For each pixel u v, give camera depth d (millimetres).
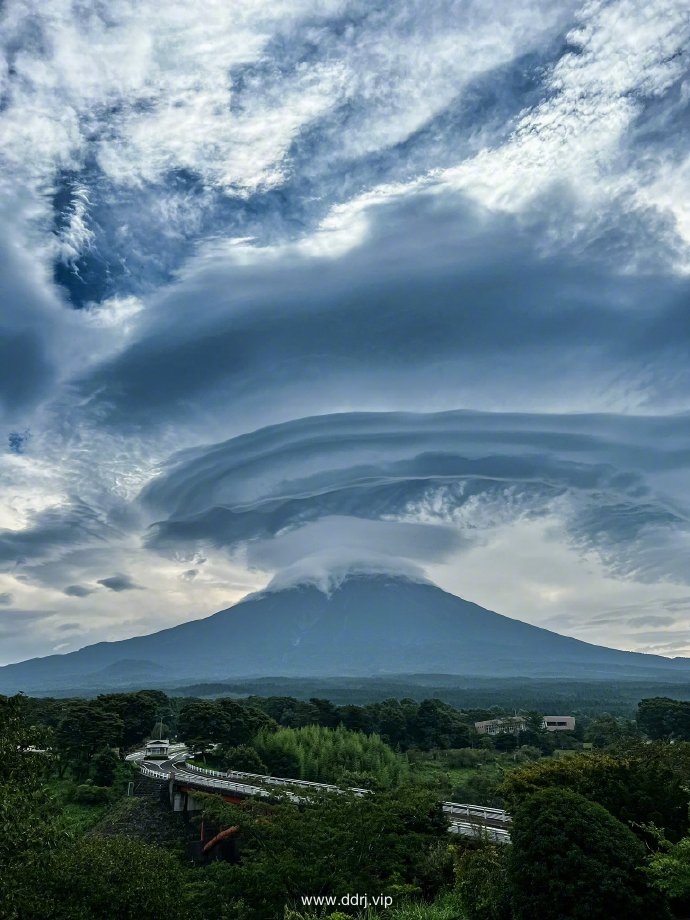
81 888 36344
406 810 50375
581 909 32719
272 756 123500
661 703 140750
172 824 98625
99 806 107250
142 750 150375
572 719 179750
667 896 33375
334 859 44219
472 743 147125
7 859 32281
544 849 34688
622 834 35344
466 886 38875
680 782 44875
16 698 37406
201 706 139125
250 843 56188
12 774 34531
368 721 152375
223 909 41812
